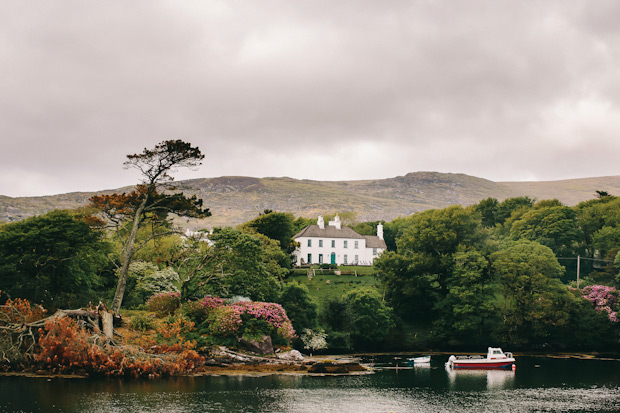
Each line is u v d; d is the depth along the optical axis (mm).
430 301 117625
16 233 76438
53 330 57875
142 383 56156
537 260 109938
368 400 52688
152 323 68938
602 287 111875
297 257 171500
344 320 97812
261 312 75188
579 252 151250
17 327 59281
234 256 82375
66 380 55469
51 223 79188
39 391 50188
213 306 75250
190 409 46281
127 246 70062
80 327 61000
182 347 65625
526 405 52312
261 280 85875
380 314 102188
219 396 51906
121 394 50438
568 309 106188
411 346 104188
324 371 69688
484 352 102562
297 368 70062
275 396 52938
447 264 117250
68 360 57906
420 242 122312
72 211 95062
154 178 71500
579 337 105688
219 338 72062
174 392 52500
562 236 147375
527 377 70750
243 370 67312
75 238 78688
